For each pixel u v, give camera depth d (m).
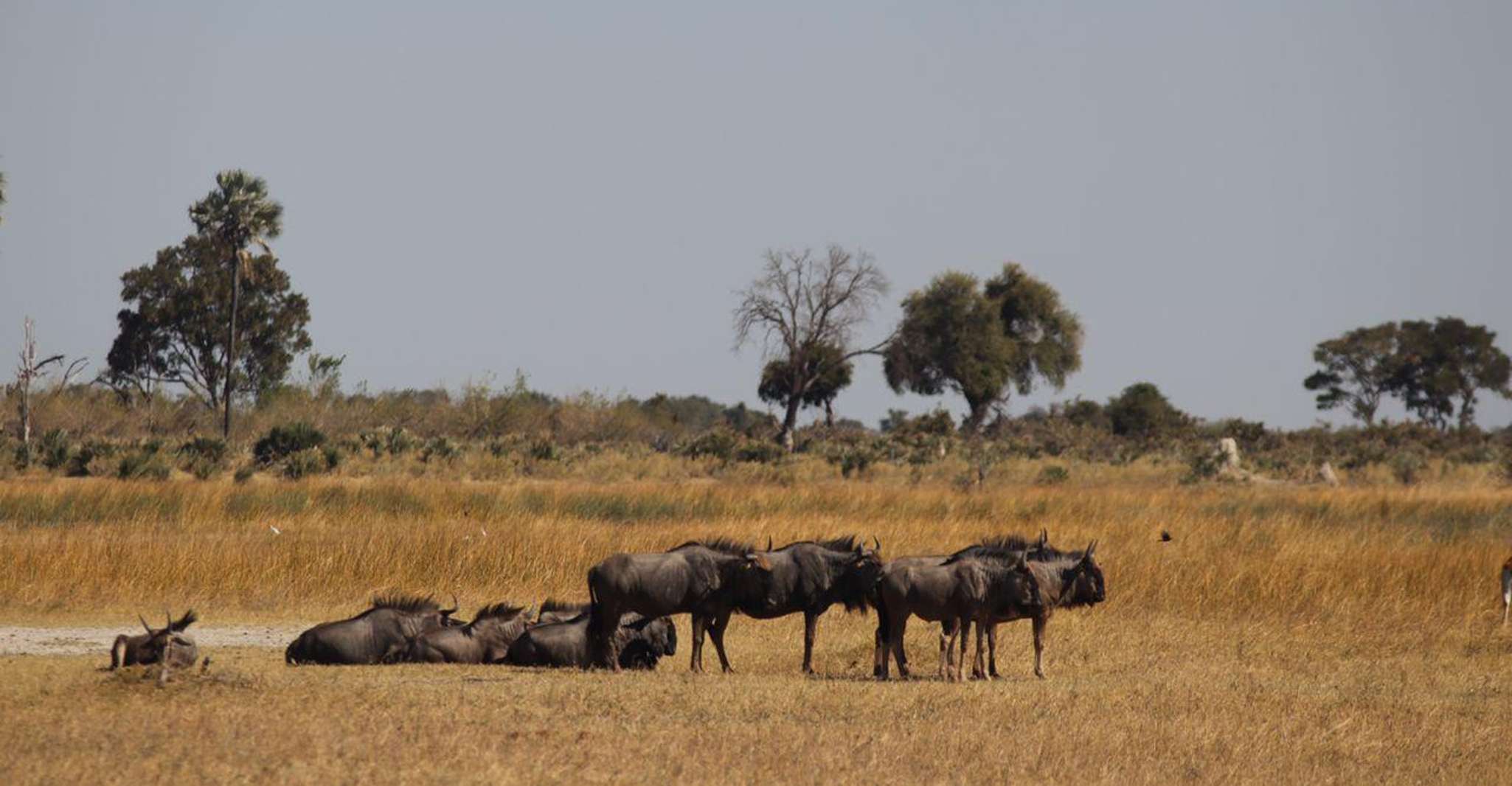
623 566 71.62
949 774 48.41
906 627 92.00
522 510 154.75
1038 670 72.31
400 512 149.88
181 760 45.94
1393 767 53.28
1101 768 50.19
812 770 47.75
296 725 51.56
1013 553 71.12
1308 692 69.31
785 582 72.56
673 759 48.50
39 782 43.09
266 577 99.00
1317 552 111.56
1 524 134.00
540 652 72.75
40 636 79.38
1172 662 79.06
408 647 72.44
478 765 46.53
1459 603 98.56
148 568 97.00
